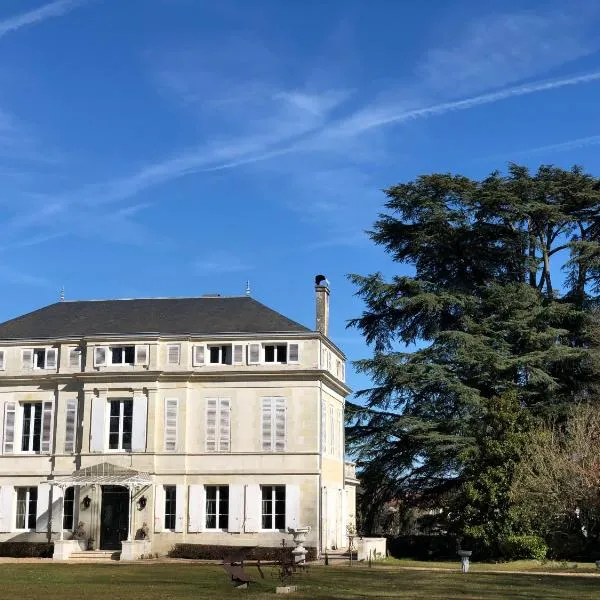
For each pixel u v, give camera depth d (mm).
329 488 37000
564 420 37781
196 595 18422
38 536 35844
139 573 25906
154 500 35031
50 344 37375
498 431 34062
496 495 32719
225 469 35188
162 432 35719
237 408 35656
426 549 38469
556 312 39812
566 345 40531
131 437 35844
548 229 44188
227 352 36344
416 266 44406
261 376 35688
